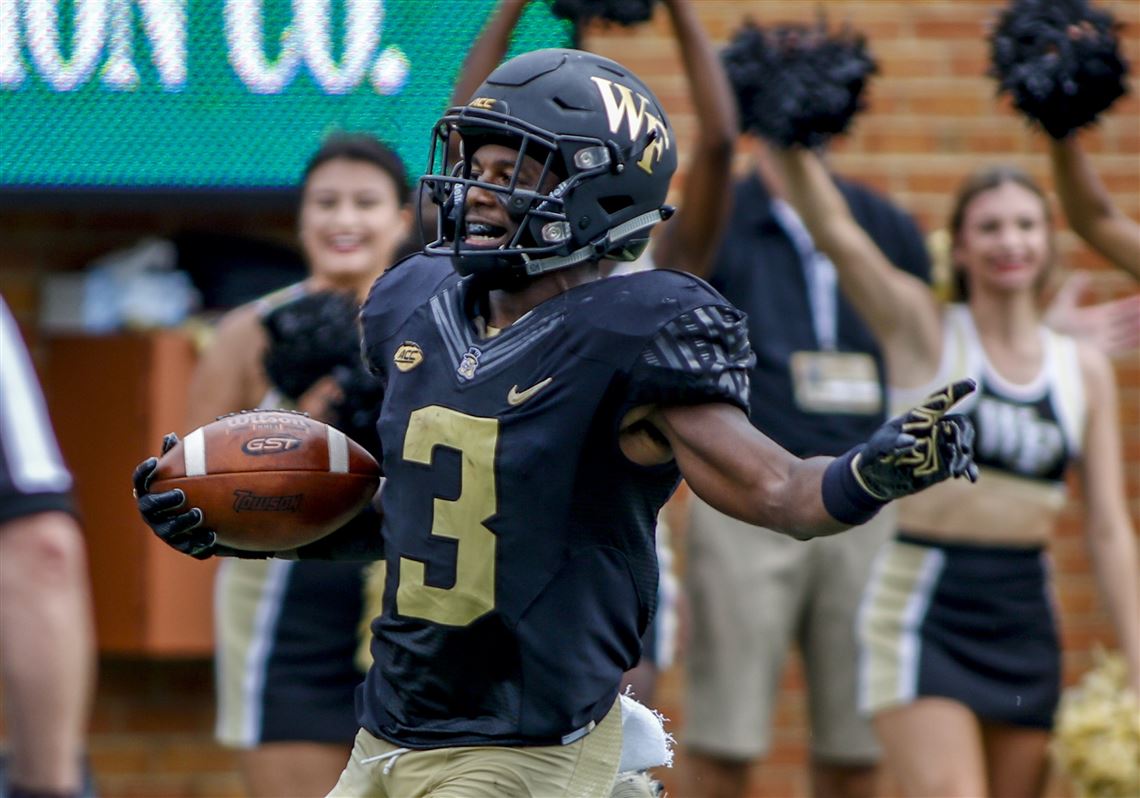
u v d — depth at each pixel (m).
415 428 13.38
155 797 26.75
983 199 21.88
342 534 14.92
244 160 24.97
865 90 22.12
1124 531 22.25
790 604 23.75
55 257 26.58
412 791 13.45
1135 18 28.03
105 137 24.94
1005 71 19.62
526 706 13.17
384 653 13.59
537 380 12.98
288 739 20.88
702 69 20.92
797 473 12.05
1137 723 21.56
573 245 13.36
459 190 13.38
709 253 21.59
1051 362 21.98
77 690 13.91
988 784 22.19
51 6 24.89
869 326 22.20
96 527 26.22
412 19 24.92
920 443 11.33
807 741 27.42
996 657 21.58
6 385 13.95
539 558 12.99
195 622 26.28
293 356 20.30
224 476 14.14
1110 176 28.11
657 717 14.81
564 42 23.92
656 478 13.22
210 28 24.92
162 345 26.08
